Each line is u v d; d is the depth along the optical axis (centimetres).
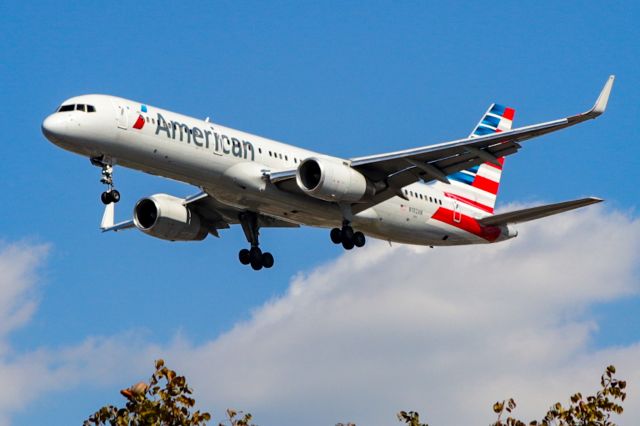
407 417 6062
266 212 13288
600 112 11575
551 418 6056
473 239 15138
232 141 12562
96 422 5825
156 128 11962
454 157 12756
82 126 11600
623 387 6034
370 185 12912
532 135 12069
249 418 5884
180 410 5800
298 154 13350
